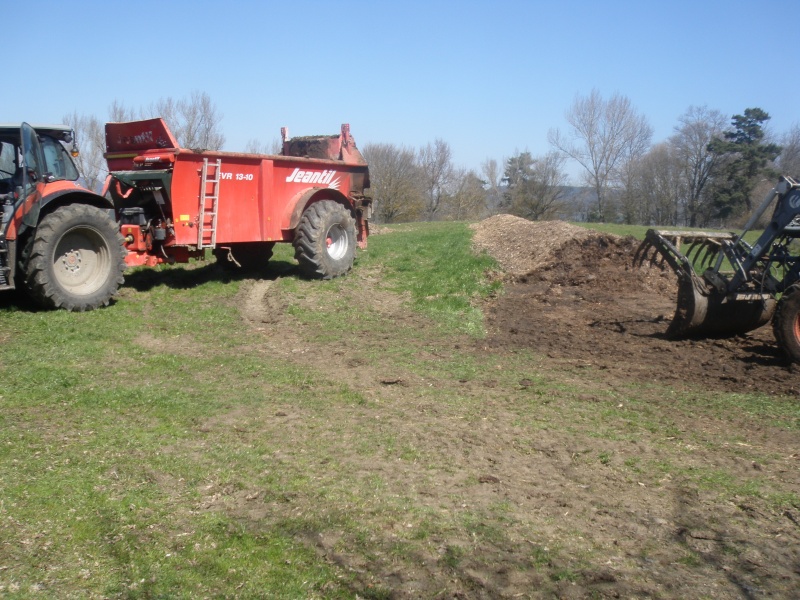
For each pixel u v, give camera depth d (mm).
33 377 6938
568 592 3621
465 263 15188
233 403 6566
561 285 13758
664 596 3584
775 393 7223
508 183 59500
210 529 4219
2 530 4090
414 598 3586
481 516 4398
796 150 48844
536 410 6527
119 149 11766
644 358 8688
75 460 5094
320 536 4145
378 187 55062
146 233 11242
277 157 12562
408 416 6305
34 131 9523
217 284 12234
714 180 48812
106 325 9320
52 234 9469
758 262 9523
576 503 4605
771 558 3941
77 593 3578
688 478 5008
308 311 10938
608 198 55531
